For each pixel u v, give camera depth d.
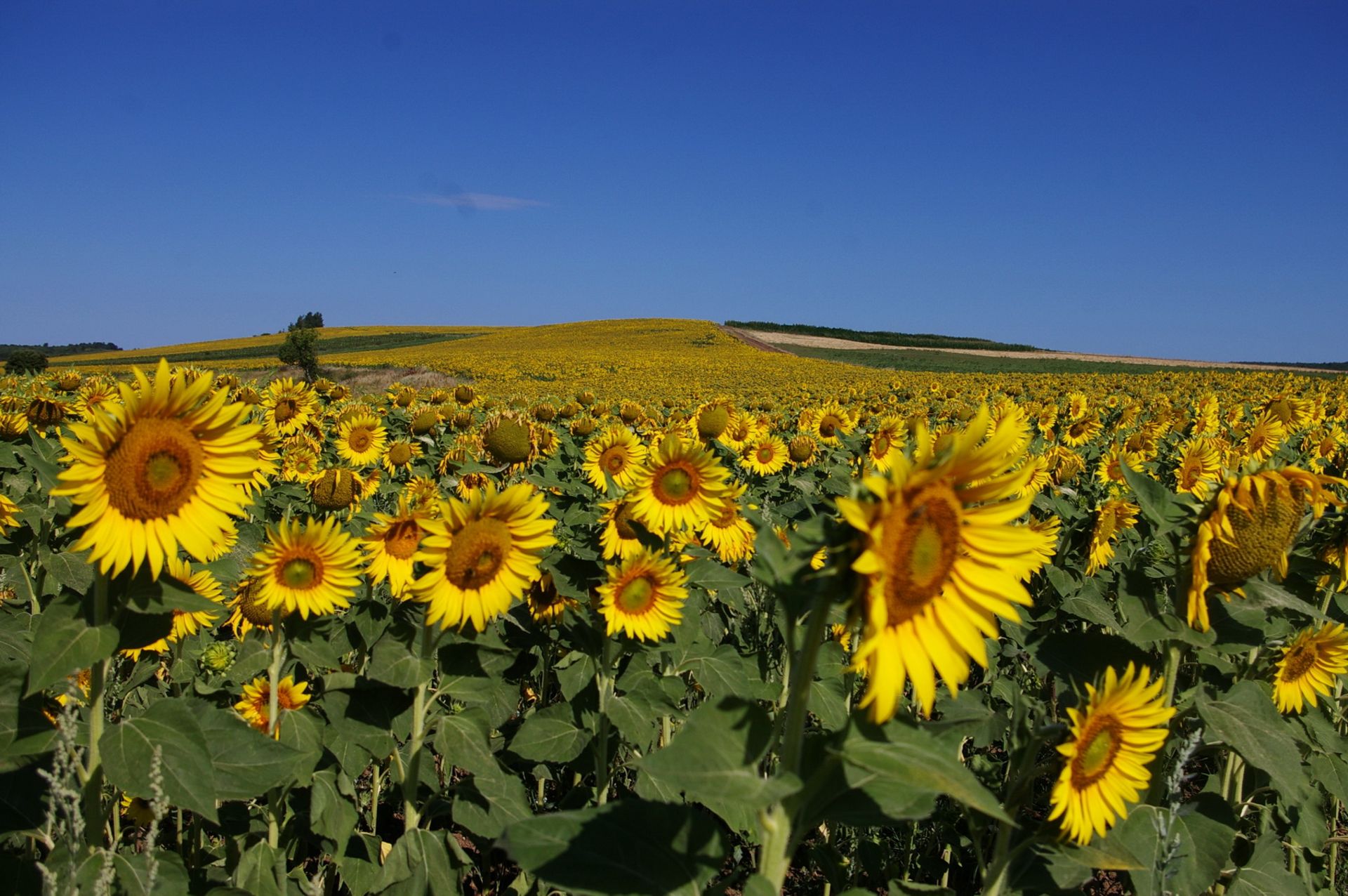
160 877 2.44
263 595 3.31
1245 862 3.31
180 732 2.37
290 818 3.49
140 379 2.32
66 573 3.91
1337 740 3.34
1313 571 3.46
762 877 1.84
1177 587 2.96
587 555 4.05
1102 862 2.44
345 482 5.48
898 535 1.66
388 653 3.22
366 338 111.75
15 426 6.33
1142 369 78.00
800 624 4.14
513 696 3.84
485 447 7.18
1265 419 11.27
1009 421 1.76
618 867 2.05
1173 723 3.21
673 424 10.37
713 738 1.82
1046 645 3.05
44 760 2.57
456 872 3.21
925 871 3.70
